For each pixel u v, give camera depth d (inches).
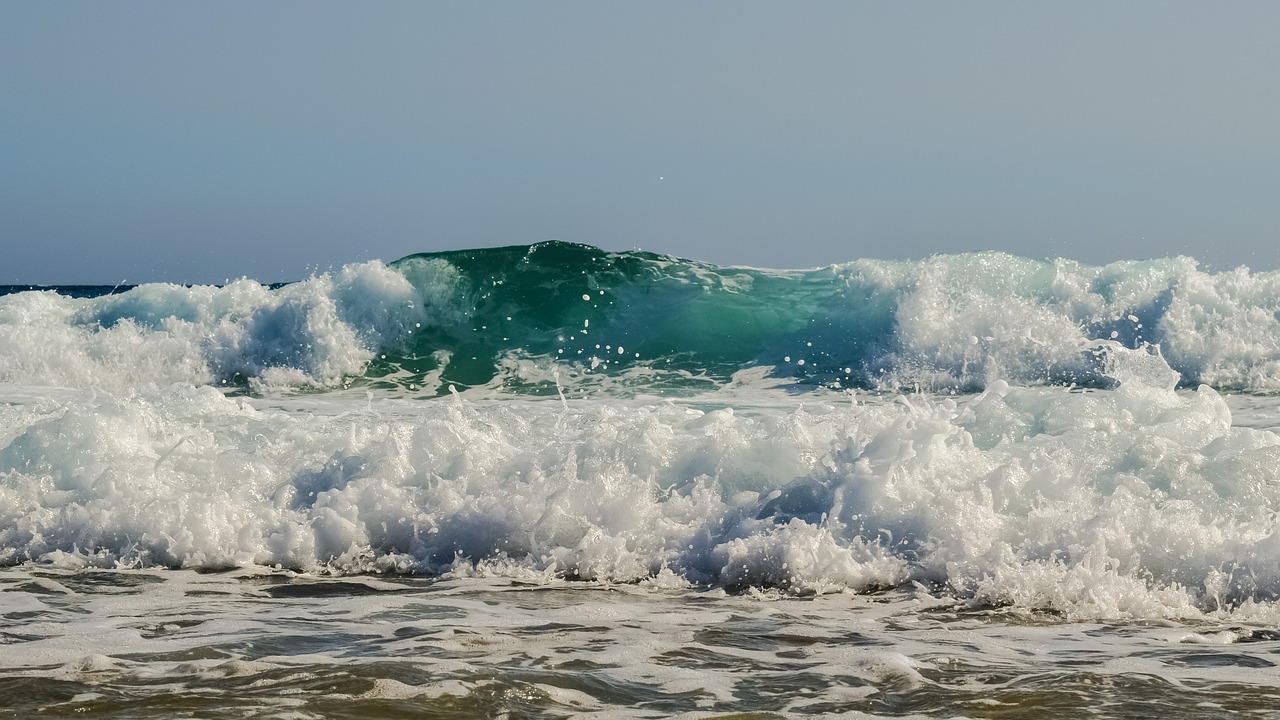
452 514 343.9
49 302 826.8
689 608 281.9
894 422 354.9
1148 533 295.0
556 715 190.2
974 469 341.4
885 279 749.9
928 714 192.4
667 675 217.3
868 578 301.6
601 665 223.9
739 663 226.8
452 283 825.5
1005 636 252.7
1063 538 298.2
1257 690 206.5
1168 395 407.8
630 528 332.2
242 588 305.4
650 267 841.5
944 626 262.5
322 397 714.2
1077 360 669.9
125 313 816.3
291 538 337.1
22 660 224.2
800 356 737.6
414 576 323.3
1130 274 717.3
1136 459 343.6
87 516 350.3
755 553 310.8
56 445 387.5
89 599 290.4
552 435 419.5
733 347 762.8
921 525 313.4
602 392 698.2
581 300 817.5
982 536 304.8
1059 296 716.0
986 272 736.3
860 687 209.8
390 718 185.8
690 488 355.3
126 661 223.1
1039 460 345.7
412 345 799.1
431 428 389.4
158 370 765.3
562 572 323.0
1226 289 692.1
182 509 346.0
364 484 356.5
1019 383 670.5
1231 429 374.0
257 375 768.3
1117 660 230.5
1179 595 278.2
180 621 263.9
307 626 259.0
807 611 278.5
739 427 415.2
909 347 707.4
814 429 386.3
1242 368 660.7
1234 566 282.5
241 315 800.9
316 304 788.6
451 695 199.2
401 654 230.1
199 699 194.4
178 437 417.7
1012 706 196.9
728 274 832.9
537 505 339.3
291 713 186.7
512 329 803.4
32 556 342.3
